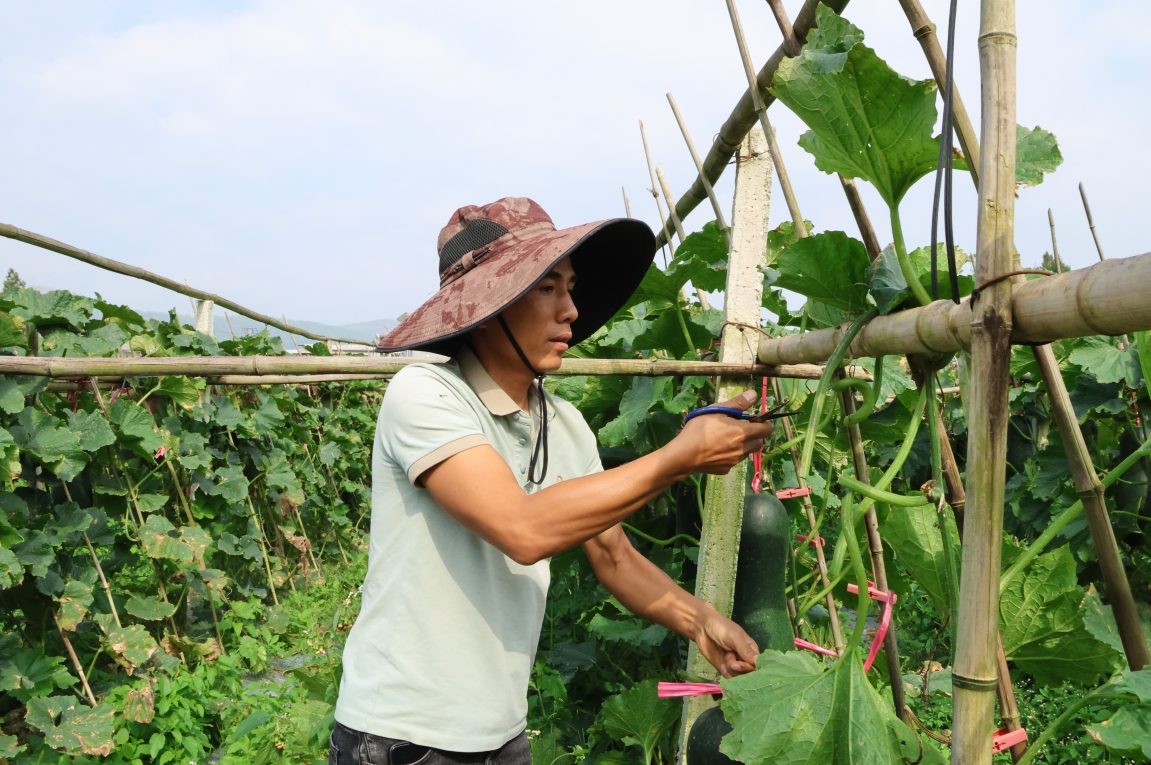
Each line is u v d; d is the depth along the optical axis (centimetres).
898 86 149
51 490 492
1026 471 549
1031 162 163
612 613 380
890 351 168
